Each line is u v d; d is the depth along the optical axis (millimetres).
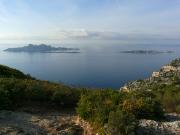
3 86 14469
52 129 11320
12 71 23797
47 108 13906
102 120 10797
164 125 10875
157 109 12797
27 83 15766
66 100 14656
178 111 18484
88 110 11867
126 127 9820
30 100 14469
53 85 16844
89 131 11094
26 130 10930
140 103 12438
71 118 12742
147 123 10922
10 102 13484
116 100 12852
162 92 30016
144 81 73625
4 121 11688
